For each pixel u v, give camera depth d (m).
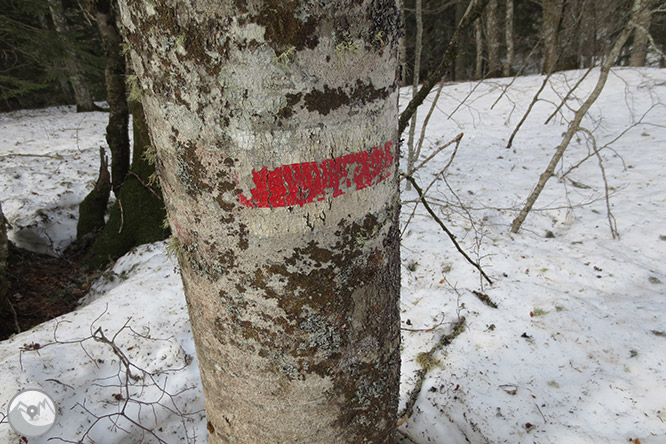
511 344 2.21
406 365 2.14
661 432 1.68
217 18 0.63
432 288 2.73
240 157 0.73
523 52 14.55
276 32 0.64
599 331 2.24
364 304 0.96
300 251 0.82
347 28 0.69
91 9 3.67
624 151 5.21
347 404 1.05
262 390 0.98
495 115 7.69
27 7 8.72
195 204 0.82
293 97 0.69
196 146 0.75
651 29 9.91
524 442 1.70
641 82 7.62
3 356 2.09
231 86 0.67
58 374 2.01
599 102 7.30
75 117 11.01
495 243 3.25
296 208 0.77
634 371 1.98
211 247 0.85
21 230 4.30
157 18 0.67
